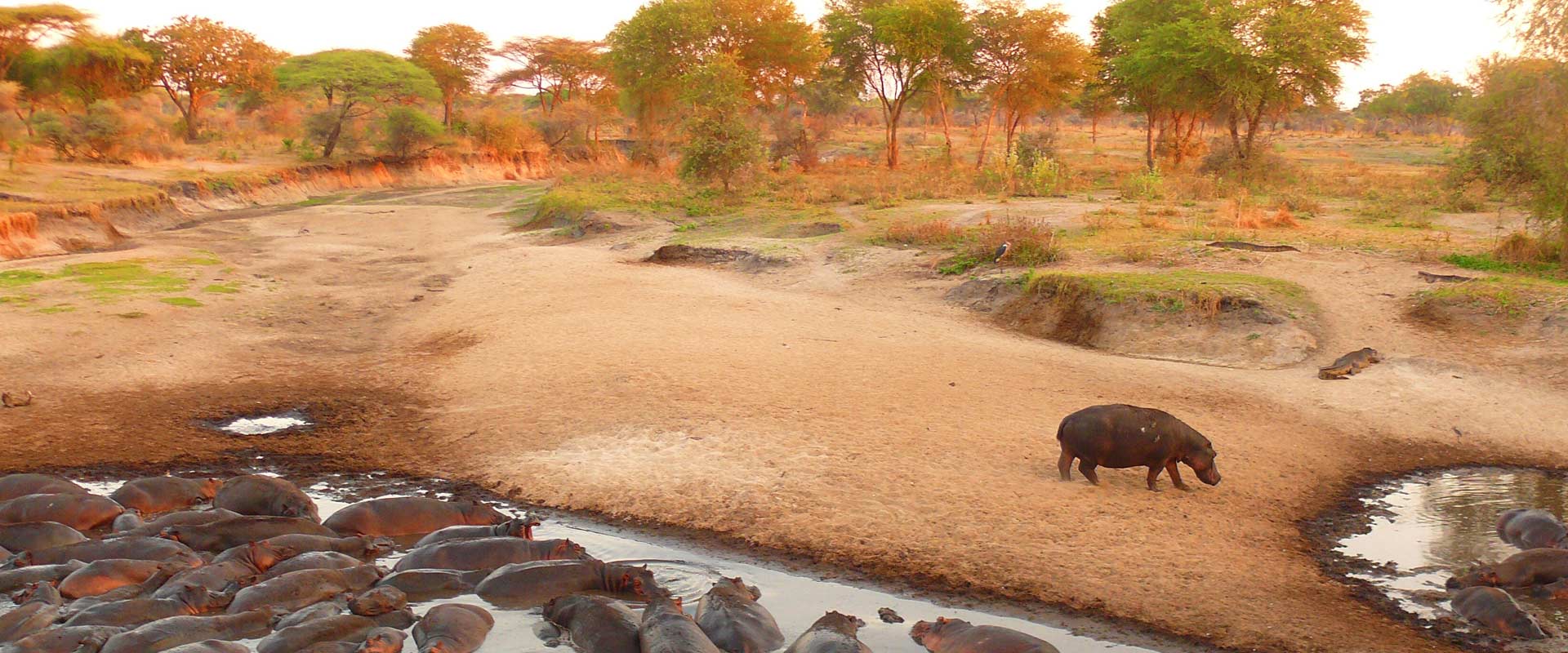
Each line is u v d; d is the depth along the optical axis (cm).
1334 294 1938
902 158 5834
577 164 6625
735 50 5509
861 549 977
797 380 1570
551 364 1670
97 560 885
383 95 6316
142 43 6272
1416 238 2409
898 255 2519
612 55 5797
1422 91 9244
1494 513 1098
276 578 845
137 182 4084
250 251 3028
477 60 8212
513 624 821
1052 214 2967
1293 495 1144
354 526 1015
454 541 948
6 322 1853
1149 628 826
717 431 1310
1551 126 2081
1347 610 855
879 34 5050
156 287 2258
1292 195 3206
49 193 3434
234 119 7556
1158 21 5159
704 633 743
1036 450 1256
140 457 1262
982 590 893
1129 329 1848
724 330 1919
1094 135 7419
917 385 1547
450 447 1306
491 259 2848
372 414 1459
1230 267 2128
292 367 1719
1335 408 1464
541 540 981
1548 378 1539
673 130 5328
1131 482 1162
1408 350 1681
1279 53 4069
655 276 2500
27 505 1020
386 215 4081
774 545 992
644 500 1105
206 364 1709
